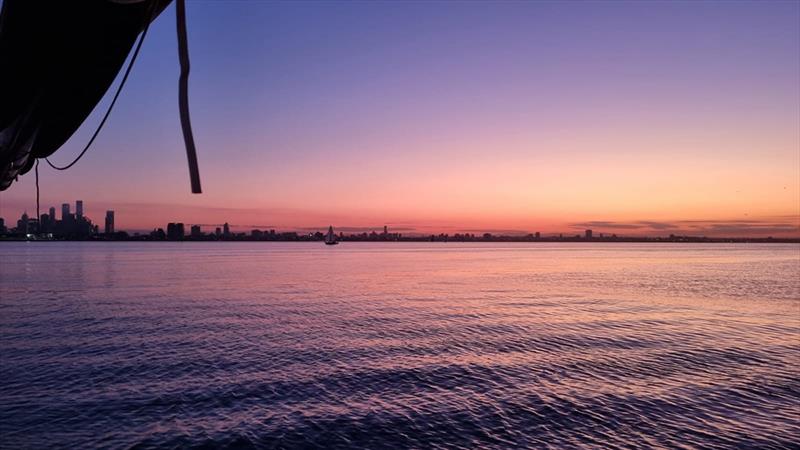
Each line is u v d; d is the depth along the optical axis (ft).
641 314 146.10
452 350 95.14
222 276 285.02
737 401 66.13
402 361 86.02
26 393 66.85
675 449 51.72
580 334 112.98
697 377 77.25
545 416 60.80
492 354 92.07
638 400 66.54
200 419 58.95
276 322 125.59
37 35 10.69
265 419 59.11
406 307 159.02
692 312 150.61
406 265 450.30
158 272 313.12
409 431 56.18
